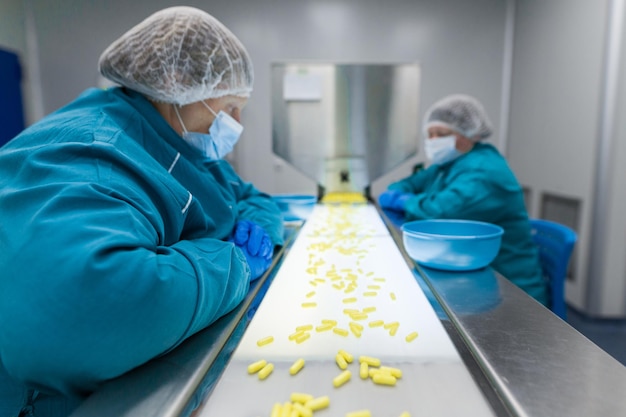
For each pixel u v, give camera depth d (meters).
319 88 1.75
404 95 1.75
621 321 2.16
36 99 3.23
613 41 2.00
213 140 0.90
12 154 0.57
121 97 0.77
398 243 1.12
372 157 1.82
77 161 0.53
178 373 0.47
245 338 0.58
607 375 0.46
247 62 0.87
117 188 0.52
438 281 0.78
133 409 0.41
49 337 0.40
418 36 3.13
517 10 3.00
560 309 1.45
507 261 1.50
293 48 3.17
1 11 2.91
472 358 0.52
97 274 0.40
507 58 3.13
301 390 0.46
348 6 3.12
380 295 0.73
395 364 0.51
